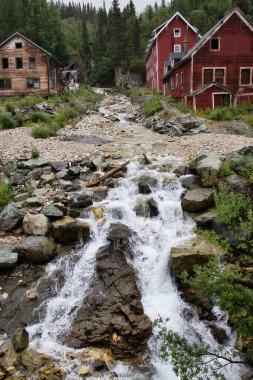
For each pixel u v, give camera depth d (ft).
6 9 228.02
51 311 24.06
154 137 61.52
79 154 47.39
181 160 43.93
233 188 32.48
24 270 27.30
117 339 21.67
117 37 245.86
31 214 31.48
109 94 187.93
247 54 92.27
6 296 24.98
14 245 29.17
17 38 122.42
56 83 139.03
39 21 229.86
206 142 54.13
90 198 33.94
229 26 90.68
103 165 41.86
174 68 108.78
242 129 66.59
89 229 30.35
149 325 22.27
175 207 33.22
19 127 67.51
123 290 24.47
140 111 97.30
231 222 23.18
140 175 38.45
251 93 93.20
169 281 26.68
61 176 39.04
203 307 23.79
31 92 125.18
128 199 35.09
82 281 26.14
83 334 22.08
